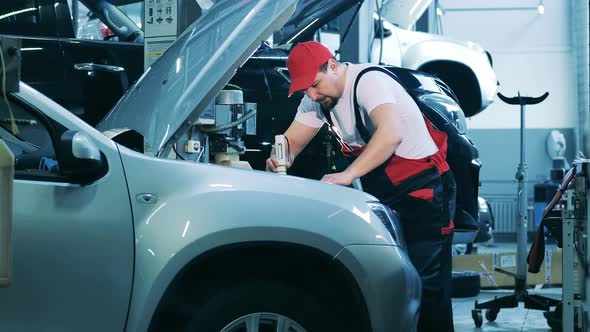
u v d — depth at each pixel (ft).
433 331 13.64
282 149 13.53
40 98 10.15
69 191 9.98
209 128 13.56
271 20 12.15
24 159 10.74
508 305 21.62
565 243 15.52
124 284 10.11
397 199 13.29
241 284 10.87
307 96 13.73
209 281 10.94
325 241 10.87
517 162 67.10
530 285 28.12
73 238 9.89
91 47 19.12
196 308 10.86
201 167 10.81
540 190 50.08
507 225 66.44
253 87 19.85
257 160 19.99
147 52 16.60
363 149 13.48
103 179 10.19
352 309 11.43
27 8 18.97
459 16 68.80
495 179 67.41
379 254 11.18
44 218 9.79
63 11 19.40
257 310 10.87
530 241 56.95
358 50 23.86
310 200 11.00
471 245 35.53
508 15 68.08
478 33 68.44
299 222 10.78
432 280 13.34
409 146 13.25
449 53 30.35
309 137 14.07
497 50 68.28
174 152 12.91
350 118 13.21
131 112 12.44
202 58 12.30
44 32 19.17
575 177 15.02
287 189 10.99
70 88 18.93
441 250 13.38
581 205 14.96
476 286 26.66
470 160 19.54
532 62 68.03
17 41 9.45
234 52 12.10
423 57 29.86
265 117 19.95
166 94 12.14
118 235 10.11
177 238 10.27
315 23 20.18
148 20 16.56
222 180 10.77
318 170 18.40
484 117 67.72
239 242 10.52
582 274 14.73
